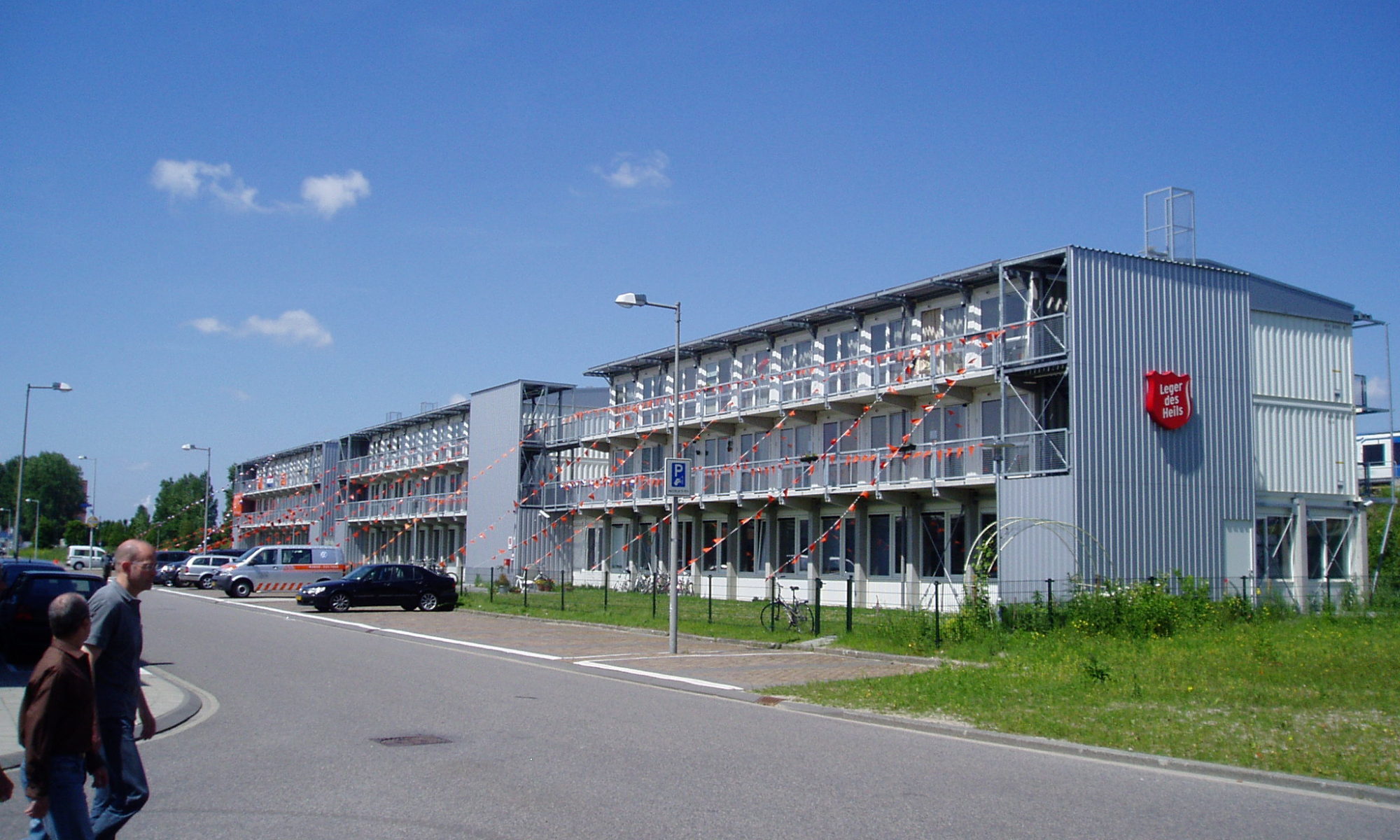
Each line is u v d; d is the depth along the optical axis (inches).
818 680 666.8
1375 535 1417.3
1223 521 1096.8
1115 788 357.4
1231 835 296.4
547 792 334.0
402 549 2746.1
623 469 1905.8
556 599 1555.1
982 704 531.8
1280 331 1208.2
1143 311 1078.4
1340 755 398.6
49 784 218.7
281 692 576.7
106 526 4360.2
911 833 290.8
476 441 2272.4
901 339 1334.9
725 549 1653.5
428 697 559.5
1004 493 1077.1
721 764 387.5
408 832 284.2
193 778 352.5
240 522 3720.5
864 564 1376.7
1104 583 901.2
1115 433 1041.5
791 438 1528.1
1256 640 721.6
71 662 225.6
